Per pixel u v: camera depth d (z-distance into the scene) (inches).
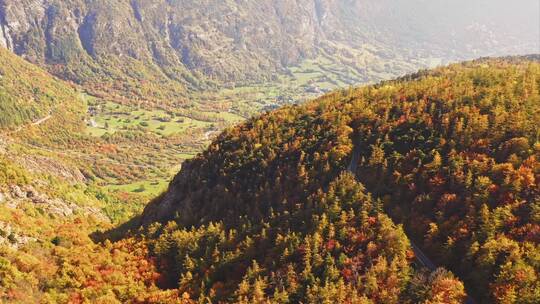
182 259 5162.4
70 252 5017.2
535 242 4052.7
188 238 5315.0
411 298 4079.7
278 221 5172.2
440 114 5748.0
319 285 4347.9
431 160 5201.8
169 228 5669.3
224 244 5118.1
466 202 4586.6
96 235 6043.3
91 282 4601.4
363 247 4571.9
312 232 4808.1
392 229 4562.0
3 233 4790.8
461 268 4234.7
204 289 4709.6
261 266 4751.5
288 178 5634.8
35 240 5044.3
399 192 5073.8
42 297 4192.9
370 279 4192.9
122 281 4788.4
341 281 4207.7
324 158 5703.7
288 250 4712.1
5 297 3939.5
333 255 4601.4
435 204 4805.6
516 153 4847.4
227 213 5595.5
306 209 5128.0
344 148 5748.0
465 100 5989.2
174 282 5054.1
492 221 4286.4
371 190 5300.2
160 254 5319.9
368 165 5482.3
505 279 3865.7
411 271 4284.0
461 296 3964.1
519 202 4375.0
